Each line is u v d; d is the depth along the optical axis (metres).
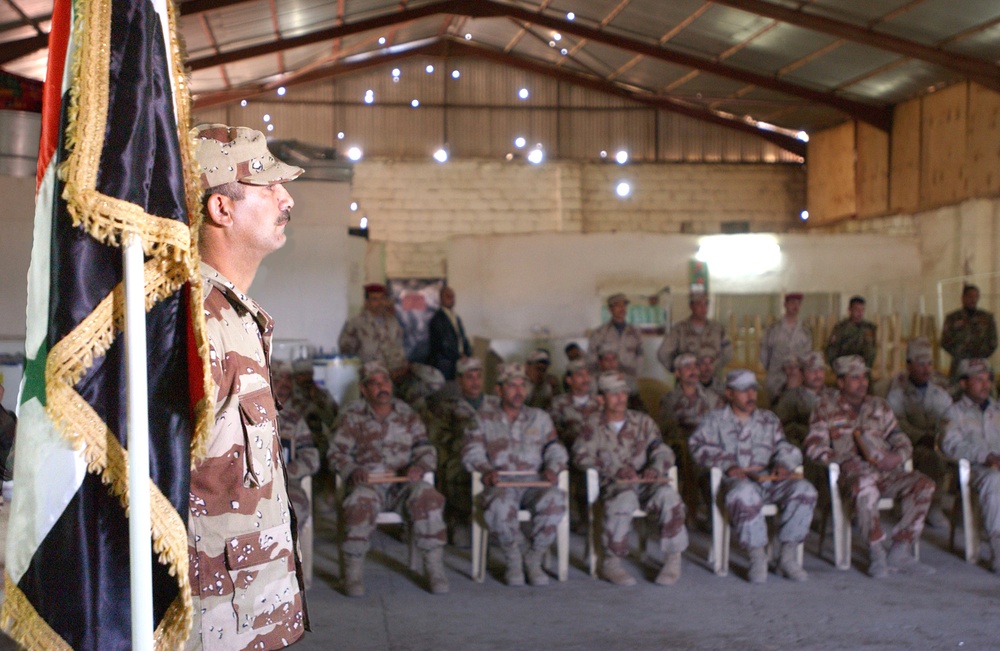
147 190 1.65
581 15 13.54
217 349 1.77
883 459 6.13
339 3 12.12
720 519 5.89
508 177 16.84
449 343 10.13
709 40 13.19
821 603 5.25
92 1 1.67
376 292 8.91
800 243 12.21
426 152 16.80
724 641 4.59
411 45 16.36
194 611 1.73
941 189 12.95
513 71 16.97
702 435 6.18
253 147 1.92
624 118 17.08
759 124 16.86
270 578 1.82
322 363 8.50
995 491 5.91
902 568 5.93
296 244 9.27
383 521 5.64
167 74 1.74
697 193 17.09
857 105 14.21
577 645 4.52
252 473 1.80
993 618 4.96
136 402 1.58
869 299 12.30
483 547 5.74
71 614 1.62
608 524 5.68
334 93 16.62
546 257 11.89
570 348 8.55
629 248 11.93
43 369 1.66
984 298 11.91
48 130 1.73
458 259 11.94
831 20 11.18
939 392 7.50
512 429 6.01
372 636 4.65
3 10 9.03
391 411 5.99
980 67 11.30
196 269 1.68
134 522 1.57
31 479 1.64
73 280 1.63
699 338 9.08
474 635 4.68
